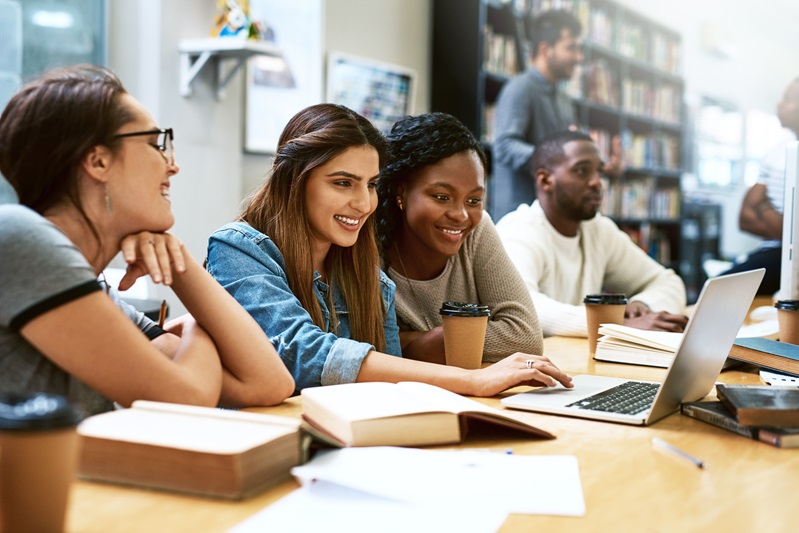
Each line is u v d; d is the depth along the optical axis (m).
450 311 1.56
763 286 3.47
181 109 3.25
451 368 1.43
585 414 1.26
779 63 5.85
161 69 3.16
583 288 2.96
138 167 1.22
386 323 1.81
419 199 1.85
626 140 5.59
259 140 3.75
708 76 6.09
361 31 4.32
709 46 6.07
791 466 1.02
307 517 0.81
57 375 1.14
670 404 1.26
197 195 3.34
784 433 1.11
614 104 5.45
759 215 3.93
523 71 4.83
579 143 2.89
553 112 4.84
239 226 1.60
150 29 3.15
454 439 1.08
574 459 1.02
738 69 5.96
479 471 0.95
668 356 1.77
